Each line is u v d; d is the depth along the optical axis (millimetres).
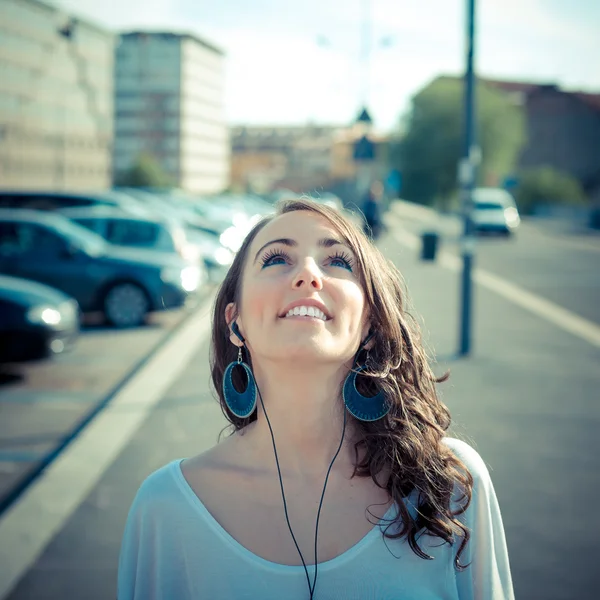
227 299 1712
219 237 18750
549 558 3824
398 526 1476
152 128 110500
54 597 3445
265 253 1527
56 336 8406
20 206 16578
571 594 3467
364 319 1605
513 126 59594
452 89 60531
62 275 11648
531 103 79875
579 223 43562
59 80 71312
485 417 6340
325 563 1432
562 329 10977
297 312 1455
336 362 1493
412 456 1521
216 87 125500
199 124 117938
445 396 7000
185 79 110938
